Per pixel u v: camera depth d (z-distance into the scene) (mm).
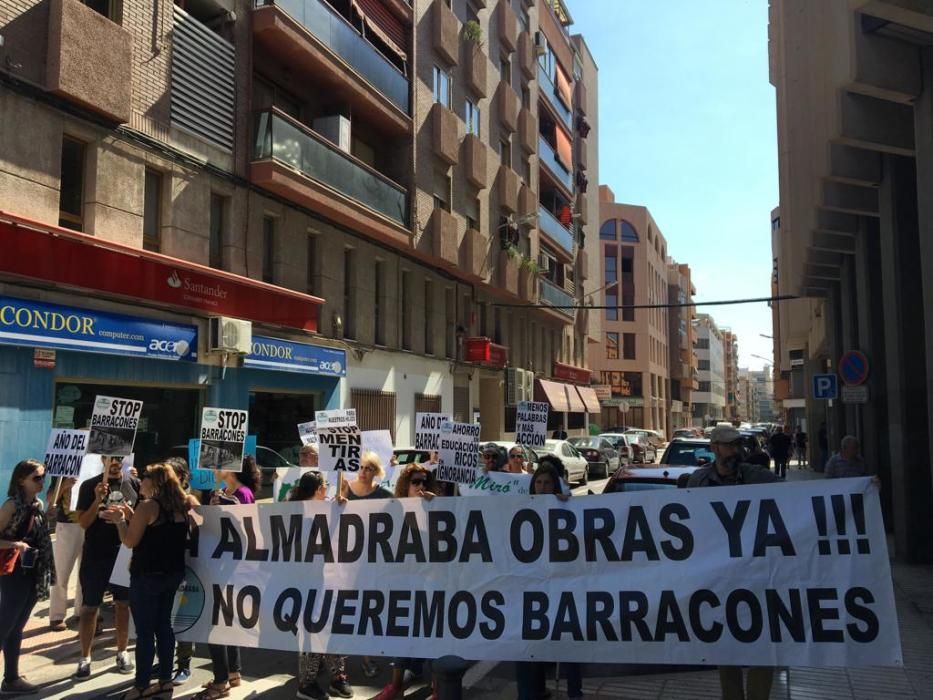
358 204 17500
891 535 13094
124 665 6113
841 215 13891
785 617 4496
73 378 10734
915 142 8953
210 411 6254
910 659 6180
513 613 4969
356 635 5223
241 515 5645
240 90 14555
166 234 12711
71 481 6926
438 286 23531
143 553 5219
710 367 121562
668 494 4824
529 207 30922
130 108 11758
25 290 10039
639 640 4719
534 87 33406
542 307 28609
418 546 5242
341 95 18000
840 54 8789
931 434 8211
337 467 6074
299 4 15750
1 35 9828
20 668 6168
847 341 16344
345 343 17828
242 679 5996
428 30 22281
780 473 25406
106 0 11812
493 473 8023
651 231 73812
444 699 3994
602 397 51625
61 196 11000
